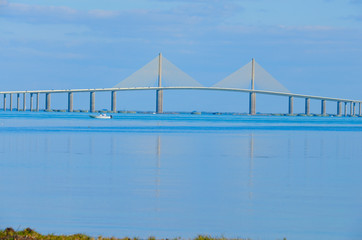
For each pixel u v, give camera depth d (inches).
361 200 5664.4
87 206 5172.2
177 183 6815.9
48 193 5876.0
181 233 4190.5
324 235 4180.6
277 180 7185.0
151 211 5004.9
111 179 7062.0
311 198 5782.5
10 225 4313.5
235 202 5526.6
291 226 4475.9
